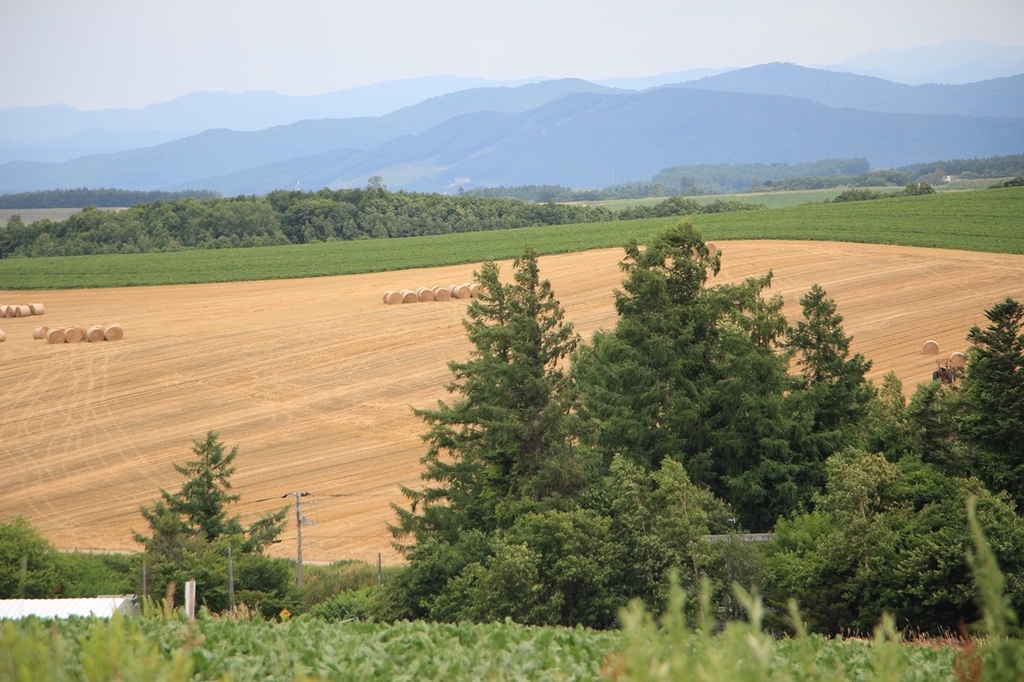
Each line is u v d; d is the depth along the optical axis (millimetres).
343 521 166875
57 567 123625
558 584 100688
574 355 173875
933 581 91062
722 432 146125
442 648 37781
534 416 138625
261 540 135625
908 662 40406
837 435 144000
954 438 132250
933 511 97500
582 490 126875
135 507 177750
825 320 154125
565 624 101312
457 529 131250
